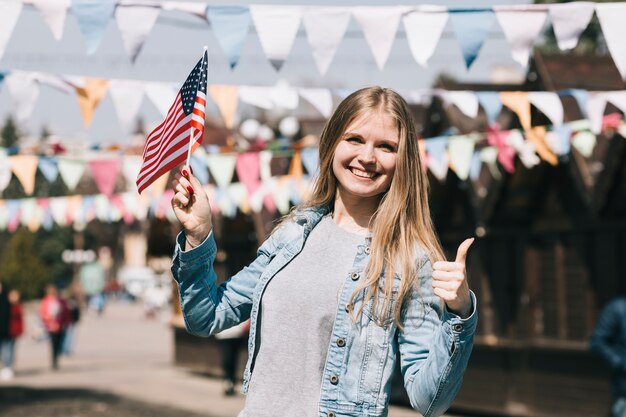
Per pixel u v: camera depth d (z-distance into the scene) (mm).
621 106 7500
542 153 9117
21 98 6848
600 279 12000
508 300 13570
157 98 6938
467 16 5605
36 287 68000
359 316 3135
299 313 3186
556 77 12406
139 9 5613
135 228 89250
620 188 11328
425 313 3143
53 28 5516
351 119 3309
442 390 3006
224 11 5695
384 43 5648
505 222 13500
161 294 63375
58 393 18297
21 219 15578
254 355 3262
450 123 14000
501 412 13516
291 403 3146
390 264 3156
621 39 5488
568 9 5574
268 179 11242
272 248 3385
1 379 21281
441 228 14930
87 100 6887
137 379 21109
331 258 3248
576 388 12297
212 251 3367
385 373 3137
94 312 60312
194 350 22281
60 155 11422
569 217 12469
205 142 15977
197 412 15367
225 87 7238
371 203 3365
